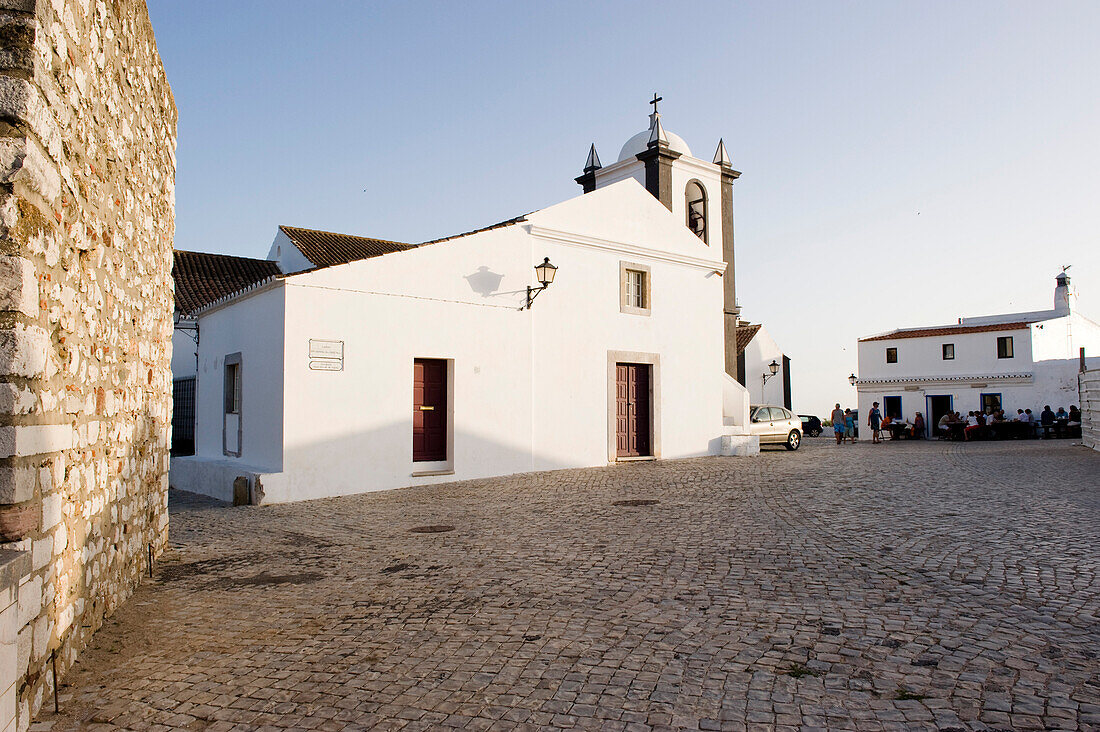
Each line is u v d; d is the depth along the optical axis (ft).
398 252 43.75
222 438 48.26
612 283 56.24
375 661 15.03
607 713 12.25
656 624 16.69
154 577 22.74
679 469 51.03
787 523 29.07
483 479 46.60
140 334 21.59
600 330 55.16
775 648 14.90
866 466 52.29
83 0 14.93
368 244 66.69
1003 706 11.93
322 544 27.71
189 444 56.29
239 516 34.68
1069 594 18.34
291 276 39.47
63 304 13.84
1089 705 11.86
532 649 15.38
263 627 17.54
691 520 30.25
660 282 59.72
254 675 14.42
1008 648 14.53
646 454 58.75
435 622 17.52
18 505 11.50
